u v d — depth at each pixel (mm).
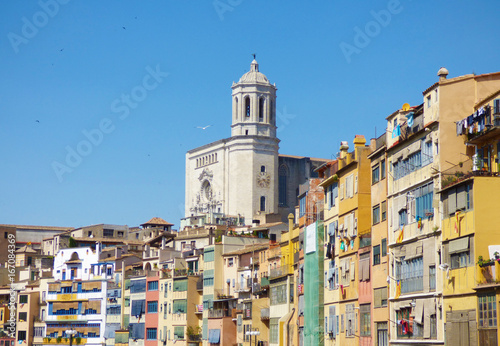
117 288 165500
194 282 144375
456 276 61406
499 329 55625
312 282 92625
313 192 98688
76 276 176625
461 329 60406
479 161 63094
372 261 77500
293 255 106812
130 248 190750
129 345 157875
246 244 141250
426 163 67625
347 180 85062
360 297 80188
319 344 90250
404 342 69875
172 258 159625
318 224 92250
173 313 146750
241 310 127250
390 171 74812
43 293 181500
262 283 118562
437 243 65062
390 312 72750
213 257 139625
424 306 66562
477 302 58375
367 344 77750
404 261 70812
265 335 116562
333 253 88000
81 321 171250
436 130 66000
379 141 80875
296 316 101500
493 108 61062
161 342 149125
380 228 76312
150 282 154375
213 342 133250
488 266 57625
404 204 71125
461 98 66000
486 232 59125
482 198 59469
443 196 64125
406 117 73312
